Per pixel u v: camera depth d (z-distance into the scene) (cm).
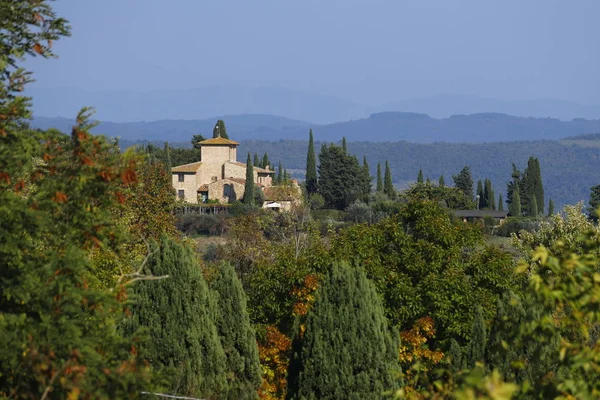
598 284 2330
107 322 2817
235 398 5747
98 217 2844
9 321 2588
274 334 7288
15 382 2531
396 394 2428
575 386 2255
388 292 7406
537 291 2339
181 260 5494
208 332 5503
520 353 4244
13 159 2764
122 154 2831
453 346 6172
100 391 2427
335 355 5559
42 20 3012
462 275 7356
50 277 2672
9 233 2642
